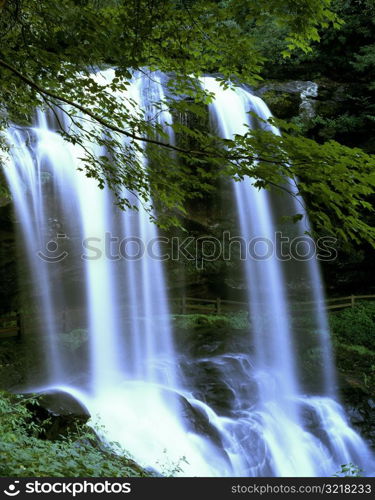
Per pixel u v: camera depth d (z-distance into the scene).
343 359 15.52
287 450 11.51
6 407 7.18
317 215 5.06
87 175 6.21
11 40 5.90
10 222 11.96
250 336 15.56
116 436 9.75
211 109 14.25
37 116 12.57
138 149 5.75
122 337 14.92
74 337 14.51
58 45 5.21
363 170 4.61
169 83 6.20
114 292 15.70
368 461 11.91
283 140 4.54
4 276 13.34
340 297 19.33
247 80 6.32
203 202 15.76
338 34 18.70
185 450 10.10
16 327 13.92
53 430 8.49
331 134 17.14
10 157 11.60
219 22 6.05
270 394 13.06
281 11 5.93
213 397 12.13
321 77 18.58
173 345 14.57
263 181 5.11
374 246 4.88
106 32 5.40
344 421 12.77
